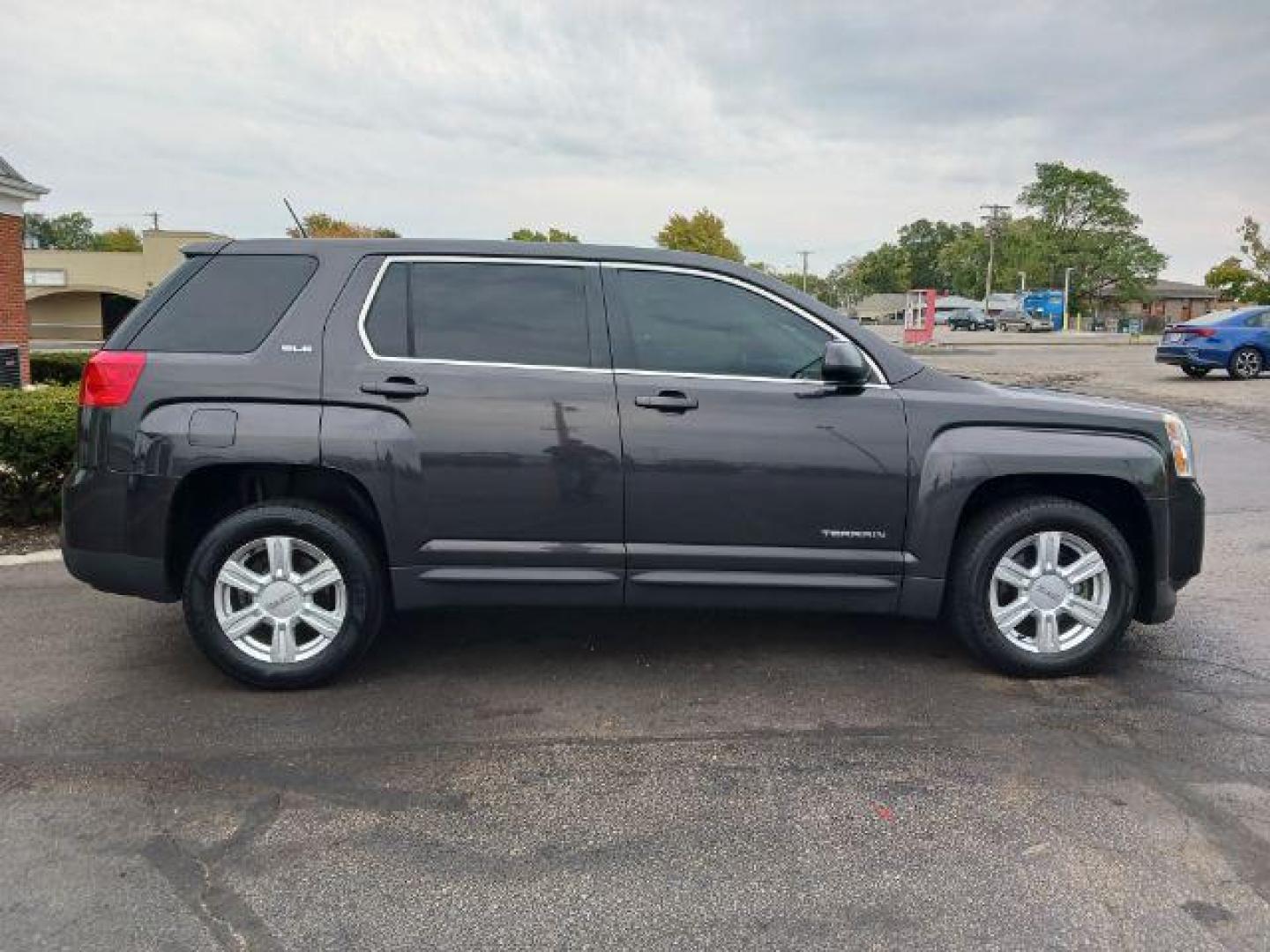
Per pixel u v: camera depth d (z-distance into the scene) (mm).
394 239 4340
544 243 4336
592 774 3496
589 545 4207
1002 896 2760
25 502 7203
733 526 4215
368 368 4129
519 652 4738
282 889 2787
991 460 4215
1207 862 2928
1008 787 3396
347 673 4465
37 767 3516
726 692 4250
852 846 3023
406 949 2533
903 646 4840
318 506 4211
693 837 3080
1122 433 4363
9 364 19391
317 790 3365
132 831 3086
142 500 4078
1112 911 2693
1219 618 5332
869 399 4238
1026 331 68500
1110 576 4340
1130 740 3770
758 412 4184
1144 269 90500
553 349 4219
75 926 2605
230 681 4355
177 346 4160
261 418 4066
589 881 2836
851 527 4238
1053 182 92375
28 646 4801
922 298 41406
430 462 4117
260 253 4301
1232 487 9266
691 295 4305
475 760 3602
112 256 49375
